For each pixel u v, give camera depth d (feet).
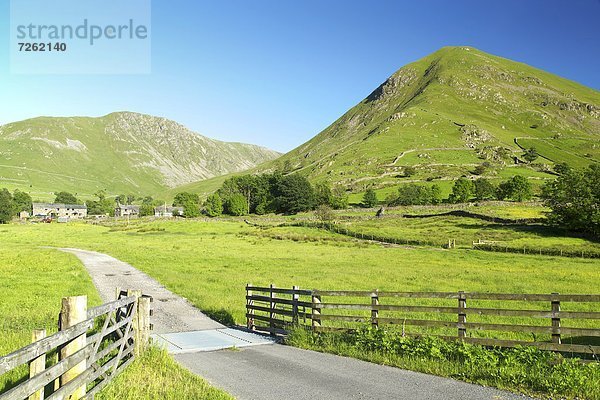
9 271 109.40
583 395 29.71
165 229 340.59
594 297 36.81
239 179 571.69
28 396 19.47
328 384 33.09
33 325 51.47
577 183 247.50
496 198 451.94
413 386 32.45
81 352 24.64
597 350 36.24
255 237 273.54
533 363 34.86
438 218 337.72
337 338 47.65
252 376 35.40
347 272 126.72
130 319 36.65
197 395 29.25
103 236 294.87
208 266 139.23
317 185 537.65
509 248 196.95
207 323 62.49
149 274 115.75
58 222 479.82
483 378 33.63
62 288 82.64
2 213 466.29
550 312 38.37
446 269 138.00
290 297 85.40
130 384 30.45
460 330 42.73
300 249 207.41
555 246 200.44
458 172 622.95
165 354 38.81
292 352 44.83
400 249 209.46
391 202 463.42
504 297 40.63
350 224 327.47
